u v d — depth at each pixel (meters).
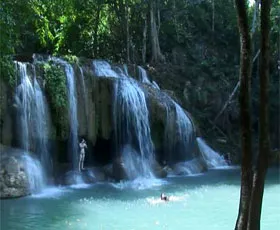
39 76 21.77
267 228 13.41
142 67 31.91
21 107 20.48
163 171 23.92
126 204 16.62
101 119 23.91
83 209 15.88
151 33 35.12
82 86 23.09
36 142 21.02
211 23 40.75
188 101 32.22
